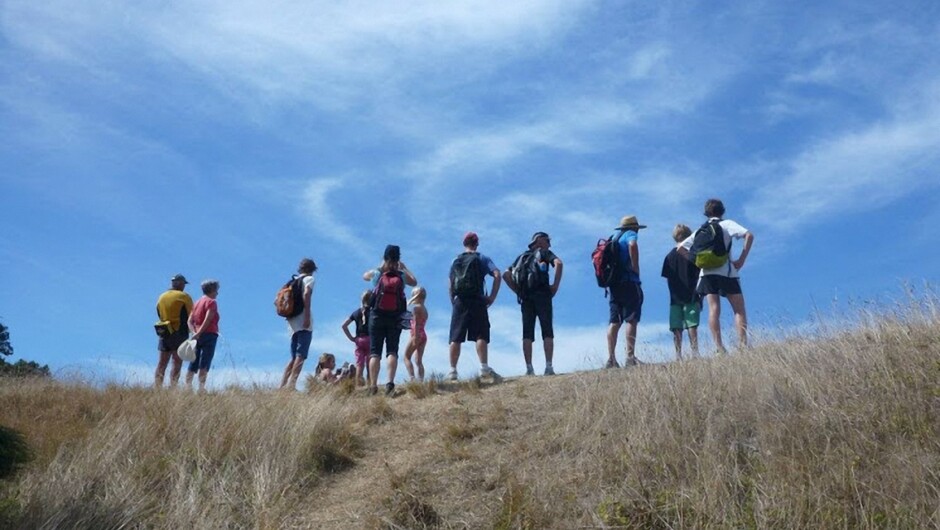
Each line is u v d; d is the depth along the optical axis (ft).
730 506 25.79
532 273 42.55
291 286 45.06
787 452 27.96
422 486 29.71
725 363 34.47
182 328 47.57
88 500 29.32
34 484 29.86
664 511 26.11
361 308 46.50
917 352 32.07
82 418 37.37
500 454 31.48
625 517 26.20
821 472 26.76
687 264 41.63
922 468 26.07
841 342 34.06
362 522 28.22
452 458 31.65
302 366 44.42
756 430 29.76
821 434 28.55
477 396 38.29
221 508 29.43
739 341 36.86
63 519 27.91
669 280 42.04
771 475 26.76
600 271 41.04
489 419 34.63
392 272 42.29
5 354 58.75
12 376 46.26
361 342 46.03
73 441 33.47
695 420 30.60
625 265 41.04
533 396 36.81
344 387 42.09
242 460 32.30
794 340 35.60
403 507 28.04
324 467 32.40
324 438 33.60
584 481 28.60
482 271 42.52
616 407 32.71
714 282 38.65
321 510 29.58
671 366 35.14
